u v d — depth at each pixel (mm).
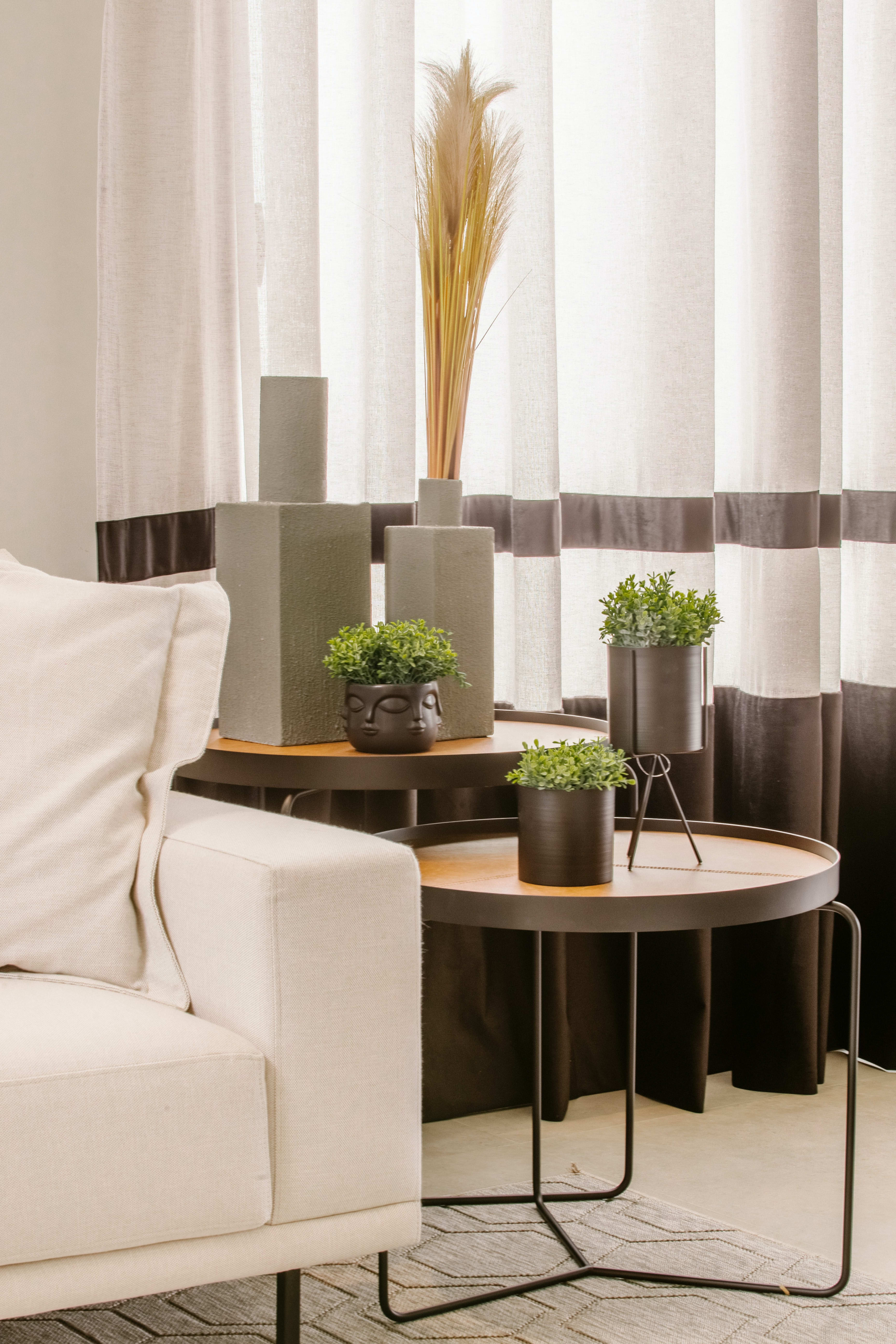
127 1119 1218
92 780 1468
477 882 1571
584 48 2516
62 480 2145
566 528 2553
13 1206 1173
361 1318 1688
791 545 2562
